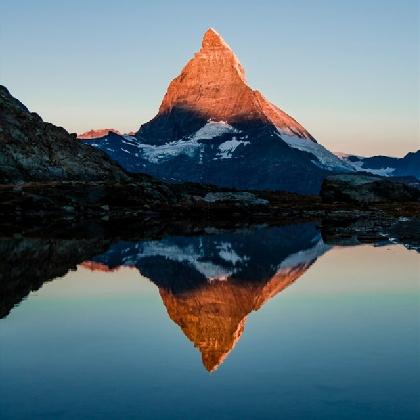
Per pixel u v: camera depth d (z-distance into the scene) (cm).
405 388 2041
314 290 4078
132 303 3694
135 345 2697
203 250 6838
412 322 3028
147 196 14475
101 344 2717
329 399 1953
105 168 16812
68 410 1895
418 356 2417
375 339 2700
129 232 9269
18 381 2189
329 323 3056
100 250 6731
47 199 12644
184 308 3541
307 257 6038
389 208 14038
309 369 2278
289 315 3288
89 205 13262
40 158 15725
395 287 4094
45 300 3778
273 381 2148
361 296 3794
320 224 11194
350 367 2289
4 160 14925
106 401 1973
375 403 1909
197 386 2114
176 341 2758
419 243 7019
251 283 4462
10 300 3769
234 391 2053
